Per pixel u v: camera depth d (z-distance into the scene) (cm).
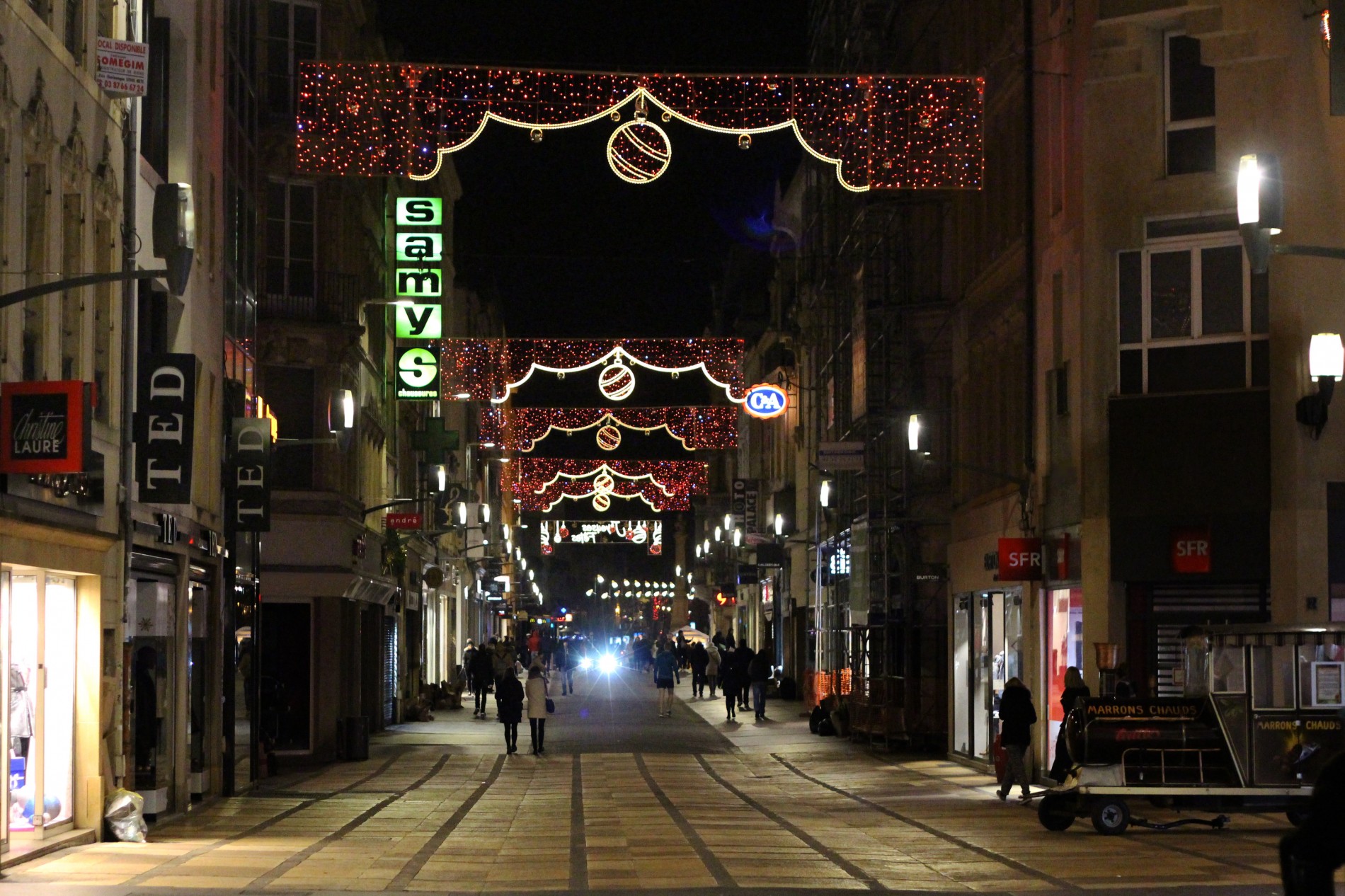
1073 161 4350
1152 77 4138
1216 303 4034
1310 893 1059
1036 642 4606
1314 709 3269
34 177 2925
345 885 2558
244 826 3559
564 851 3027
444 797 4303
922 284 6200
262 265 5947
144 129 3709
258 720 4612
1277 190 2236
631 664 18500
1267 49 3928
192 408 3416
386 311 8050
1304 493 3812
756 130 3975
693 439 12756
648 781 4828
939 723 6038
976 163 5538
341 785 4706
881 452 6253
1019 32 4919
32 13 2806
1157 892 2420
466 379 9019
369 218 7275
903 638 6191
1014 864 2812
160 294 3738
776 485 11450
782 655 11138
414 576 8781
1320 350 3206
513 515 18112
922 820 3638
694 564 18800
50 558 2948
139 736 3559
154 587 3672
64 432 2608
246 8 4900
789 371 10812
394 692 7794
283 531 5878
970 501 5597
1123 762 3281
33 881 2603
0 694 2784
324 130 5784
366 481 7162
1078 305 4272
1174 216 4081
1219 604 4006
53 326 2969
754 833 3356
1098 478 4128
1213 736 3281
